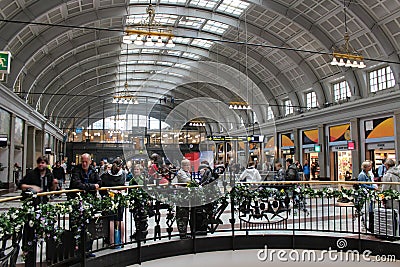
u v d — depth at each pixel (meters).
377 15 14.16
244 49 21.06
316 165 21.06
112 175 6.20
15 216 3.96
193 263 5.95
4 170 15.23
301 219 7.71
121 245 5.42
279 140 24.89
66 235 4.75
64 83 23.53
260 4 15.32
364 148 16.86
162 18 18.14
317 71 19.83
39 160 5.41
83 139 43.12
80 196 4.87
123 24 17.97
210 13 17.09
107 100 39.47
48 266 4.41
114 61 24.11
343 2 13.81
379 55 15.63
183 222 6.19
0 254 3.69
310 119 21.05
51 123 26.88
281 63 21.42
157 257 5.79
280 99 24.80
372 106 16.08
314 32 16.50
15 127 16.47
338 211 8.62
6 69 10.12
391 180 6.39
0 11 12.13
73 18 15.34
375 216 6.27
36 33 15.14
